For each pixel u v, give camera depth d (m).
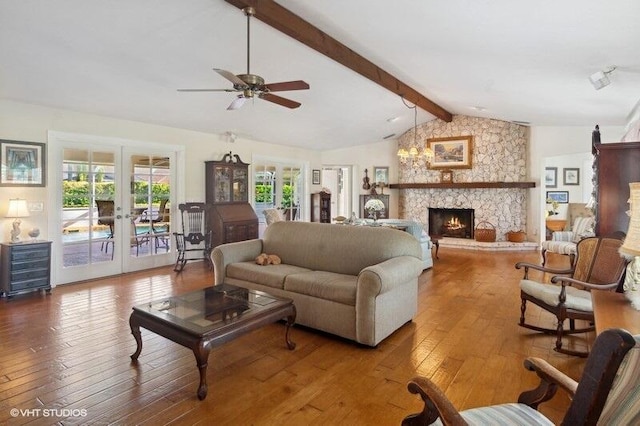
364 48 4.33
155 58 3.95
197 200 6.41
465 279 5.23
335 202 10.54
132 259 5.63
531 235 8.13
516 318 3.63
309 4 3.30
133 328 2.65
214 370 2.57
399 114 7.73
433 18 3.05
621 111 5.38
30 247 4.27
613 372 0.89
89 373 2.49
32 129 4.53
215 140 6.70
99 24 3.26
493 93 5.45
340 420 2.01
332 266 3.70
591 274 3.14
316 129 7.55
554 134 7.71
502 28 2.99
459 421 1.12
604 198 3.54
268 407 2.13
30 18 3.07
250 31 3.70
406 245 3.53
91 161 5.14
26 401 2.16
